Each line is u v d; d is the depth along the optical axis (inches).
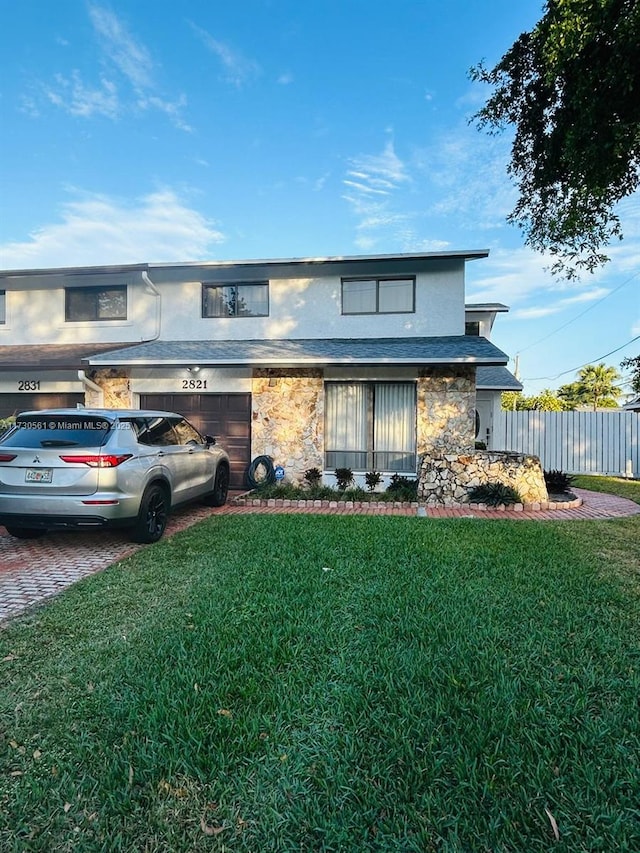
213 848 74.9
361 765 91.4
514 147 323.6
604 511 366.9
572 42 224.2
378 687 116.8
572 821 78.6
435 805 81.4
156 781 88.2
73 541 279.9
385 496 402.0
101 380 479.8
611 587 186.5
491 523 305.3
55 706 112.7
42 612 170.1
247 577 199.6
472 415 420.5
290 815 80.5
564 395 1857.8
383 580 193.8
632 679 120.1
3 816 81.8
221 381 461.7
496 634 144.6
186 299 535.2
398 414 441.1
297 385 449.7
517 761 91.1
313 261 482.0
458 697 112.0
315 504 385.7
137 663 131.0
